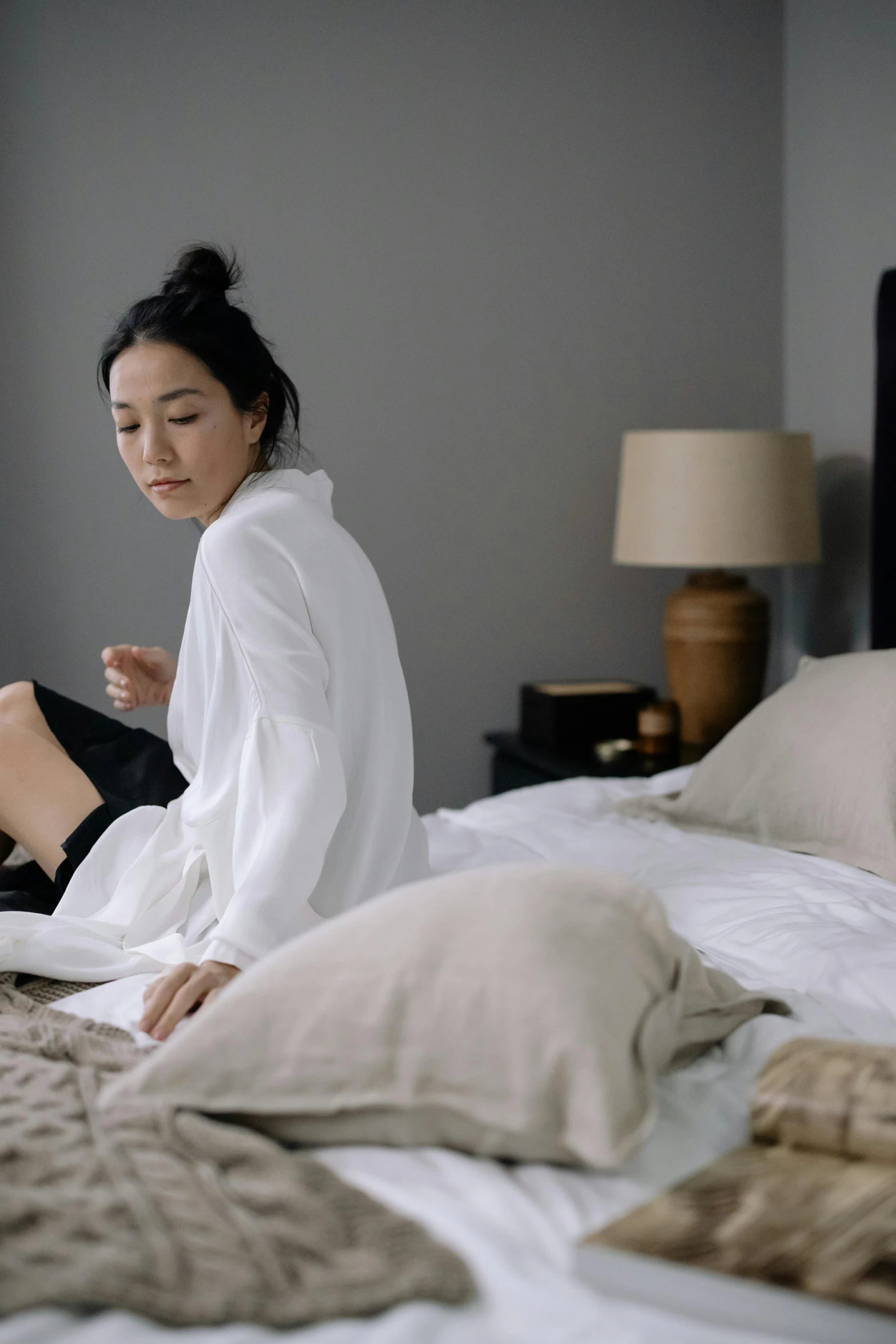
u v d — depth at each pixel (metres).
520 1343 0.62
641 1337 0.62
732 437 2.62
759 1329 0.62
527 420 3.05
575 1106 0.76
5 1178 0.76
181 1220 0.70
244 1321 0.64
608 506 3.13
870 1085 0.77
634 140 3.06
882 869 1.57
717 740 2.80
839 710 1.74
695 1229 0.68
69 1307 0.64
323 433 2.90
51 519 2.78
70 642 2.82
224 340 1.37
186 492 1.39
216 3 2.75
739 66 3.12
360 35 2.85
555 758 2.74
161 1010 1.07
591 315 3.07
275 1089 0.83
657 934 0.88
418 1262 0.67
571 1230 0.73
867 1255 0.64
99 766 1.58
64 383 2.76
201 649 1.38
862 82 2.84
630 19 3.03
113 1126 0.82
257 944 1.12
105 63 2.71
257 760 1.25
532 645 3.11
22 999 1.15
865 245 2.88
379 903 0.90
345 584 1.36
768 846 1.74
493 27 2.94
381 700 1.39
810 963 1.25
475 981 0.81
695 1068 0.94
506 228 2.99
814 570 3.11
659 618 3.21
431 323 2.95
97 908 1.39
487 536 3.04
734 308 3.18
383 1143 0.84
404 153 2.90
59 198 2.71
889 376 2.60
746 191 3.15
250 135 2.79
